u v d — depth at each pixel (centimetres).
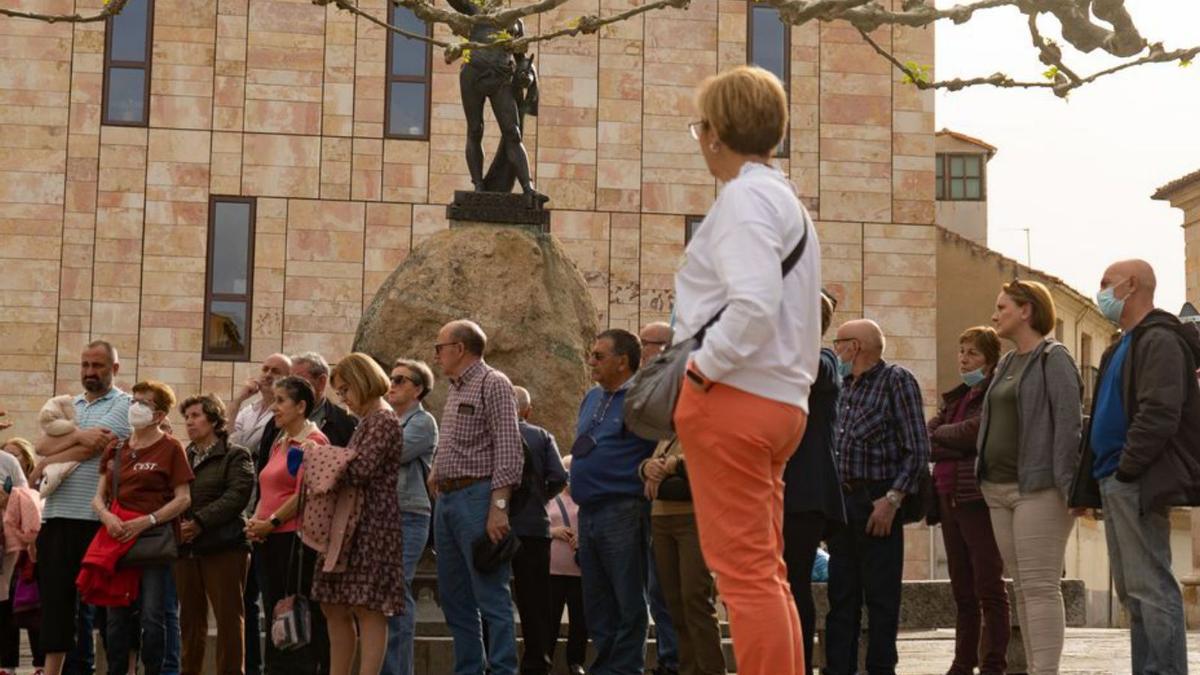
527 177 1675
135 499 1218
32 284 3331
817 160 3512
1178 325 941
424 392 1221
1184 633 937
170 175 3369
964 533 1190
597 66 3456
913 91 3531
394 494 1076
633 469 1088
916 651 1558
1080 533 4625
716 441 590
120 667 1255
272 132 3388
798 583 1001
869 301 3506
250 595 1331
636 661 1093
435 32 3400
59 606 1243
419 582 1486
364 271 3384
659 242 3453
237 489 1222
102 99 3366
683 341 610
